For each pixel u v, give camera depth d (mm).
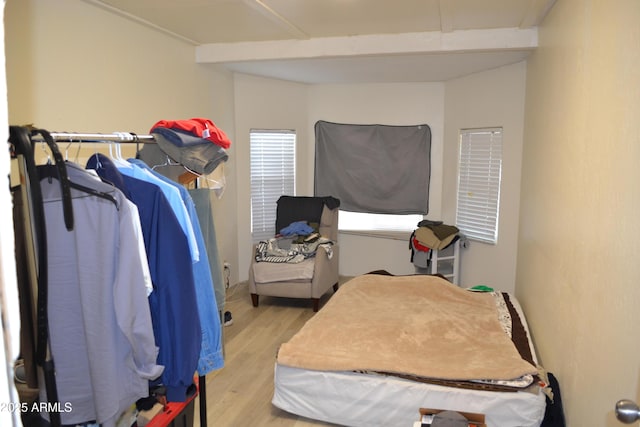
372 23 3471
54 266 1336
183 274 1557
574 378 2023
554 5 2793
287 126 5602
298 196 5531
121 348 1409
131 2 2938
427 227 4867
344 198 5754
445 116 5312
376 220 5773
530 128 3682
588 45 1913
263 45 4125
